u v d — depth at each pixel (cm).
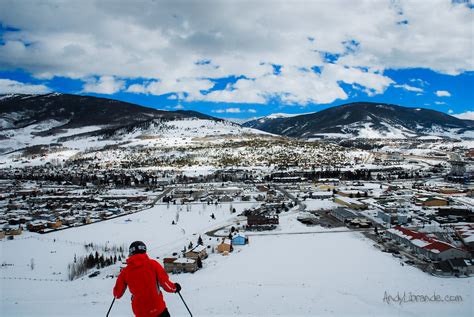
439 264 6194
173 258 6944
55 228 11275
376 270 6184
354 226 10262
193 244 9044
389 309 3653
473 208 12350
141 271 1041
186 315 2772
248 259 7338
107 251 8638
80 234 10519
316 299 3950
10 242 9669
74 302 3756
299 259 7081
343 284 5359
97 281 6188
